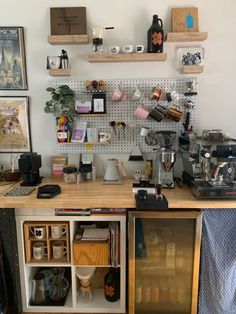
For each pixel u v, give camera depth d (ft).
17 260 5.65
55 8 6.47
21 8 6.56
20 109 6.92
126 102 6.79
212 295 5.44
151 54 6.14
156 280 5.88
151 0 6.49
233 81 6.73
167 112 6.55
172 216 5.12
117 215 5.40
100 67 6.74
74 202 5.16
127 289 5.87
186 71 6.40
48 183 6.55
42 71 6.79
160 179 6.05
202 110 6.86
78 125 6.85
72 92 6.47
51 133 7.06
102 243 5.62
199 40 6.41
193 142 5.77
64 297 6.15
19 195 5.54
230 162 5.35
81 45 6.67
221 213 5.24
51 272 6.42
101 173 7.23
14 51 6.68
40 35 6.65
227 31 6.54
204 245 5.33
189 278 5.71
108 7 6.54
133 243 5.32
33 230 5.79
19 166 6.25
